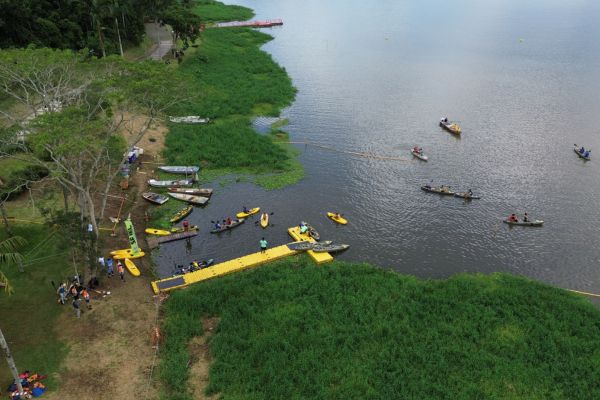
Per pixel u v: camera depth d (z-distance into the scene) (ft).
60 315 142.92
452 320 148.05
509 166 258.57
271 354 131.54
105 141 155.22
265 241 183.01
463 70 434.71
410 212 214.90
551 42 544.62
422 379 124.47
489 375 127.34
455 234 200.23
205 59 402.72
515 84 395.55
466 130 303.68
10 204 190.19
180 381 123.75
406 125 309.83
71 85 188.55
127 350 133.39
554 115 329.31
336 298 155.74
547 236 200.44
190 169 241.14
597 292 169.07
